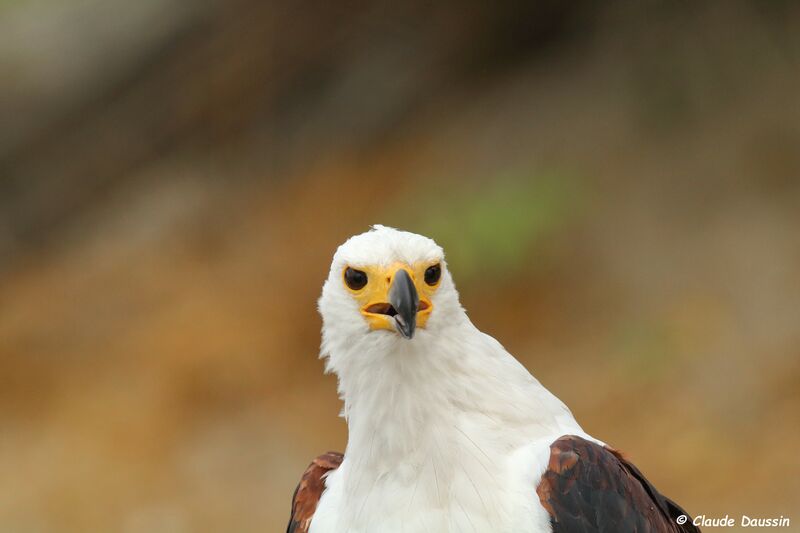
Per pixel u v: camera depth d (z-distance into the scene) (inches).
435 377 249.3
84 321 707.4
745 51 614.9
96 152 801.6
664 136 612.1
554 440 251.0
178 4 812.6
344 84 735.7
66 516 580.7
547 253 592.1
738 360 526.0
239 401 614.9
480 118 663.8
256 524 548.4
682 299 556.1
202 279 694.5
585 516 240.7
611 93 634.8
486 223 593.0
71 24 839.7
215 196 741.3
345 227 659.4
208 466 585.3
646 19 644.1
